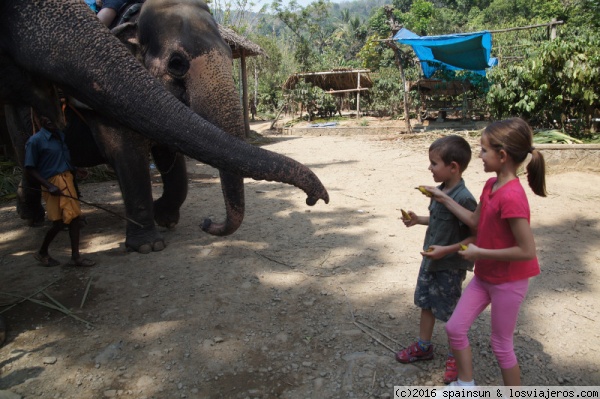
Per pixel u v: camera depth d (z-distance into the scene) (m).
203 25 4.50
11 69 3.00
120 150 4.72
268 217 6.14
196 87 4.35
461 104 18.77
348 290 3.97
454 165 2.60
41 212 6.14
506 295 2.33
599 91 10.37
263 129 21.86
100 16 4.79
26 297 3.91
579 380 2.75
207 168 10.44
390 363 2.96
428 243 2.82
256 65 32.66
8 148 9.77
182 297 3.91
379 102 24.95
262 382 2.83
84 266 4.57
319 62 41.38
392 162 10.17
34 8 2.74
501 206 2.26
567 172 8.21
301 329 3.38
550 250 4.73
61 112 3.40
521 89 11.79
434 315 2.78
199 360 3.05
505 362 2.41
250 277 4.27
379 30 50.78
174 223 5.67
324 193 2.80
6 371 2.98
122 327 3.48
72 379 2.89
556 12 33.72
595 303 3.63
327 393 2.72
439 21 47.47
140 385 2.82
